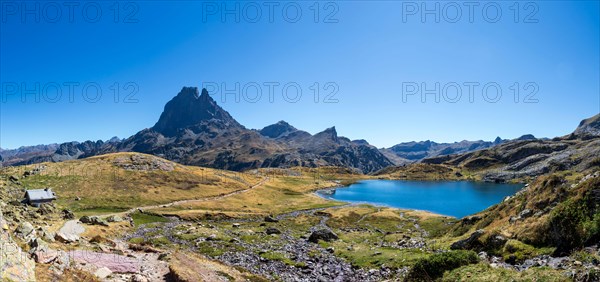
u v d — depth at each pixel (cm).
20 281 1769
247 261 5138
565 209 3158
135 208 14500
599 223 2777
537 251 3189
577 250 2769
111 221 9100
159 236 7744
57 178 17438
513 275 2072
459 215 15975
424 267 2623
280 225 11406
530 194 5047
